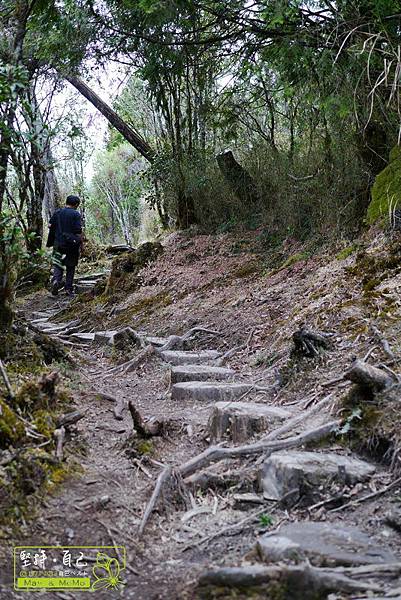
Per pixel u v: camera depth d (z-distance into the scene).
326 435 3.26
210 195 9.97
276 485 2.88
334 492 2.77
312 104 7.02
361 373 3.37
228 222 9.71
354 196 6.93
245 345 5.76
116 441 3.61
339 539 2.33
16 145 4.28
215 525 2.73
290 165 8.23
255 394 4.34
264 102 9.45
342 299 5.12
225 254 8.73
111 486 3.02
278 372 4.50
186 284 8.26
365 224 6.58
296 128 9.00
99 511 2.78
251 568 2.05
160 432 3.62
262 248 8.46
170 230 11.12
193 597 2.08
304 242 7.72
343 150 7.02
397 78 5.06
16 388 3.63
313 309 5.34
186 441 3.66
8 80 4.09
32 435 3.13
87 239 14.55
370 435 3.13
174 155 10.37
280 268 7.37
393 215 5.83
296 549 2.17
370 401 3.35
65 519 2.70
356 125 6.65
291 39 6.23
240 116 9.52
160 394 4.83
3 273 4.28
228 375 4.96
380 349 3.97
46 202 16.41
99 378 5.27
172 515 2.85
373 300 4.75
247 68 7.64
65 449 3.27
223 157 9.34
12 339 4.43
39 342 4.89
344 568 2.07
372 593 1.93
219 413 3.62
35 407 3.44
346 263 6.00
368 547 2.25
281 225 8.46
